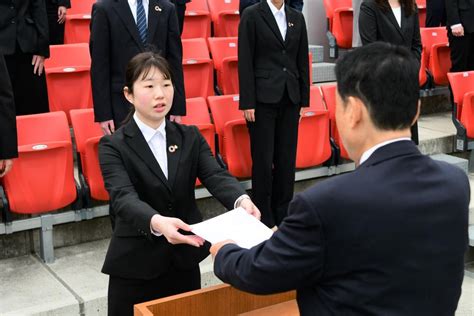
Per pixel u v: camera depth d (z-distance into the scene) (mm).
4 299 3340
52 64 4965
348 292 1361
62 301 3303
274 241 1426
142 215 2096
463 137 5570
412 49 4984
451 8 6152
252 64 4172
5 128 3123
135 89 2273
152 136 2311
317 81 6699
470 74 5711
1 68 3104
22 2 4277
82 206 3906
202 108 4523
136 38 3703
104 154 2279
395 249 1345
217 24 6762
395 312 1347
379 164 1405
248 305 2182
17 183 3645
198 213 2406
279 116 4285
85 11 6191
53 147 3666
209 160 2406
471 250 4449
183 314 2066
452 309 1434
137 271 2264
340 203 1351
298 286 1410
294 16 4223
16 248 3900
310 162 4691
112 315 2363
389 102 1382
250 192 4695
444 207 1391
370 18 4867
